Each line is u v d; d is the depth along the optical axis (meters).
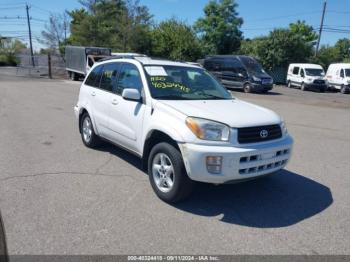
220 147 3.88
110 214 3.96
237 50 44.84
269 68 37.59
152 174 4.50
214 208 4.23
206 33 45.84
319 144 7.94
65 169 5.45
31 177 5.05
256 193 4.75
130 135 5.05
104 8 41.66
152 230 3.64
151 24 43.09
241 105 4.81
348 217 4.09
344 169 6.00
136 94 4.73
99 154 6.33
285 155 4.37
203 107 4.40
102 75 6.24
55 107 12.57
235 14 45.72
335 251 3.35
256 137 4.09
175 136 4.03
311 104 17.25
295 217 4.06
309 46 39.56
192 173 3.93
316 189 4.98
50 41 50.25
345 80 26.23
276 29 37.84
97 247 3.29
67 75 35.44
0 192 4.48
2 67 52.94
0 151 6.41
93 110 6.20
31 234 3.47
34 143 7.08
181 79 5.25
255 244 3.44
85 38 40.44
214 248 3.34
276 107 15.39
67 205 4.15
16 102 13.63
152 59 5.58
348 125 10.95
